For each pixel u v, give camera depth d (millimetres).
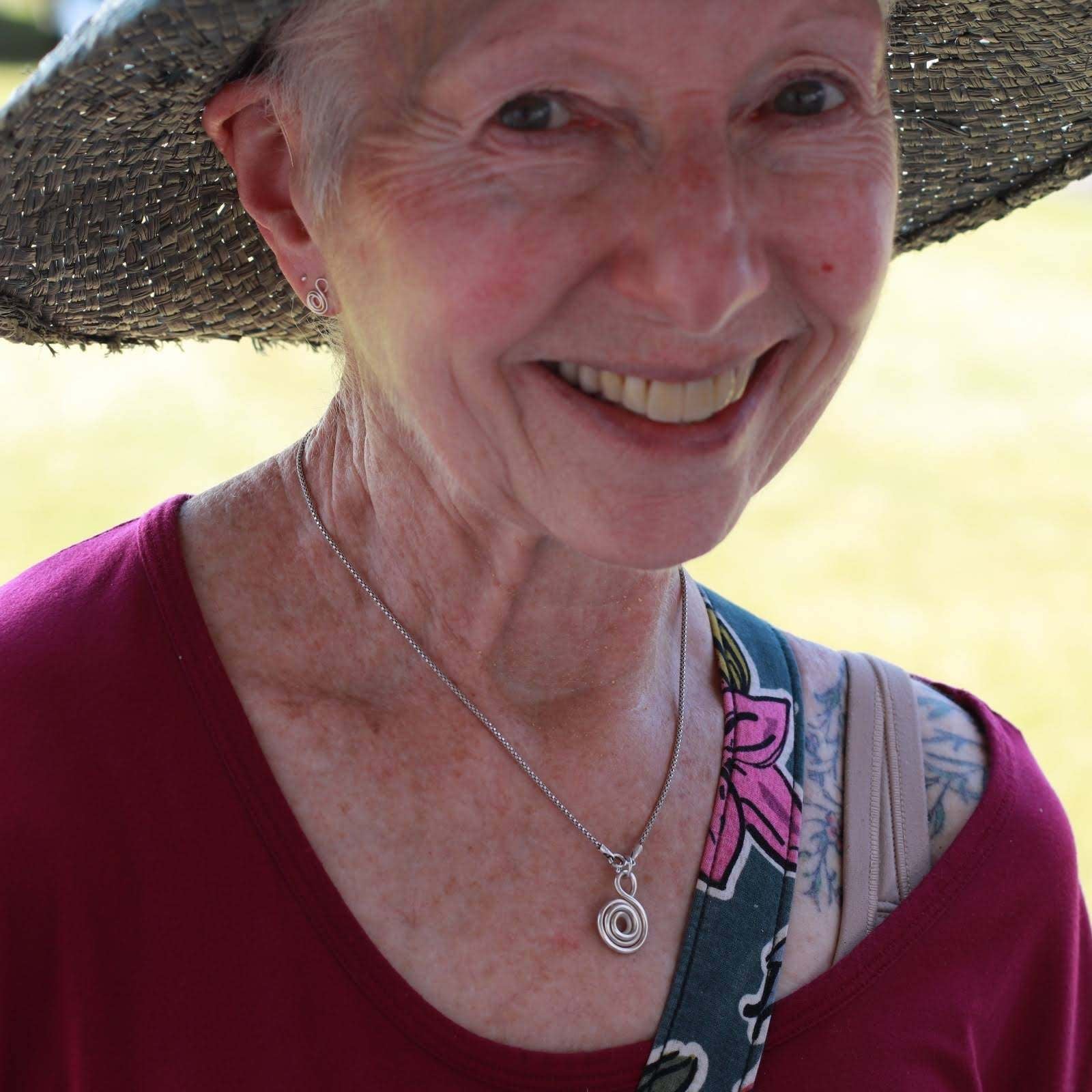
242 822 1359
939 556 7297
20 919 1354
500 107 1125
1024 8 1460
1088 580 7062
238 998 1318
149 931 1337
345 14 1161
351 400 1443
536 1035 1337
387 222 1192
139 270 1562
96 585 1492
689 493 1213
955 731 1609
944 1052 1435
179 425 8711
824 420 9445
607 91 1106
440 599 1423
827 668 1639
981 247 14594
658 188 1126
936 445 9039
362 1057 1303
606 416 1209
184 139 1415
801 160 1169
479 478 1267
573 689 1450
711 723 1552
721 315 1130
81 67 1189
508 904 1386
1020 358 10992
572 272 1147
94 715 1396
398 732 1430
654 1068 1345
